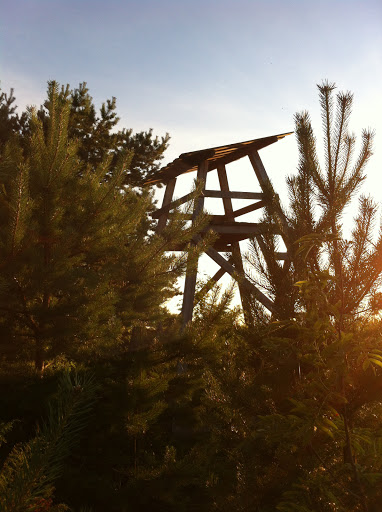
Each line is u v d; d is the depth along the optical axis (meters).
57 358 5.90
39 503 1.21
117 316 6.07
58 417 1.15
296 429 2.29
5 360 5.54
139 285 6.23
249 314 4.18
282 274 4.07
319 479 2.34
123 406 5.02
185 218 6.86
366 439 2.26
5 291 5.11
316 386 2.23
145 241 6.64
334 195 4.02
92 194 5.99
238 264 4.46
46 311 5.36
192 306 8.73
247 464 3.34
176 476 4.74
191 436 5.82
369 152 4.11
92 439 5.02
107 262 6.41
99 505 4.48
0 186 5.53
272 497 3.17
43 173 5.62
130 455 5.37
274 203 4.41
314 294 2.36
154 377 5.59
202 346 5.61
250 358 4.14
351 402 2.98
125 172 6.35
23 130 11.48
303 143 4.19
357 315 3.25
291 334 3.79
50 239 5.71
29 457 1.15
